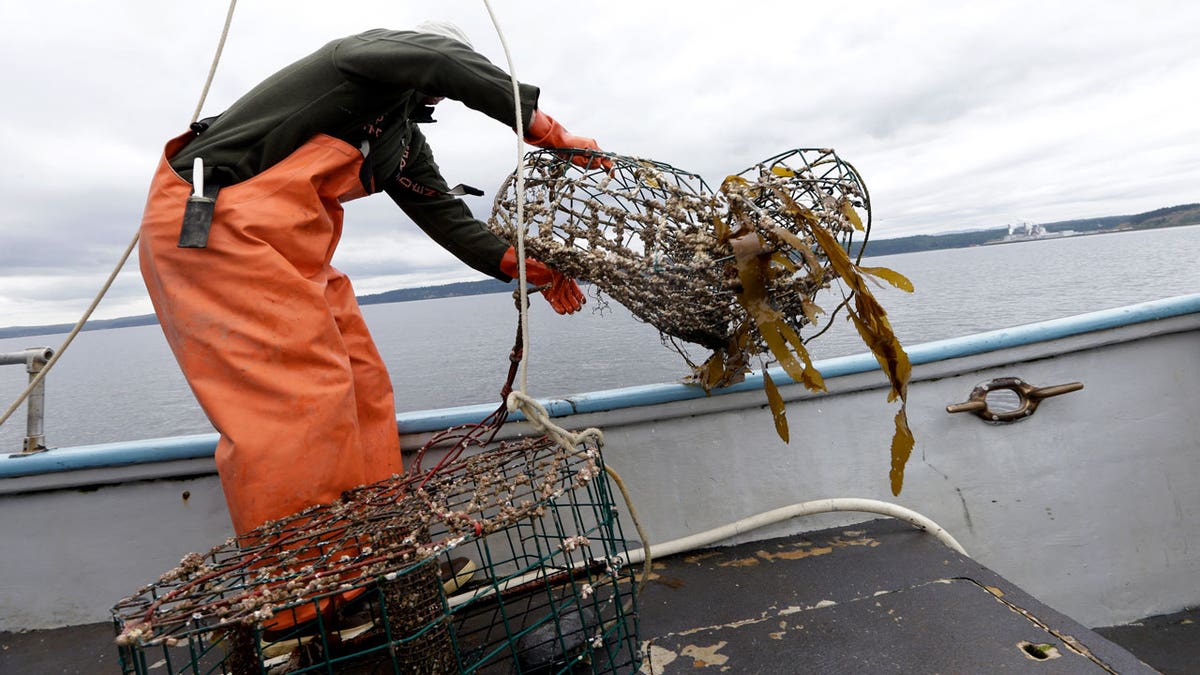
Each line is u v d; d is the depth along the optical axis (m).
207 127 1.60
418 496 1.30
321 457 1.43
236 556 1.19
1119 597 2.26
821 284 1.52
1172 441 2.29
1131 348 2.27
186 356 1.44
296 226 1.51
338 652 1.39
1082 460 2.24
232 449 1.38
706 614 1.66
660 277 1.47
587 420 2.05
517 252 1.52
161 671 1.70
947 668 1.34
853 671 1.36
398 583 1.18
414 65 1.58
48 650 1.89
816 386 1.47
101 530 2.02
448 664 1.24
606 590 1.84
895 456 1.61
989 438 2.21
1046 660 1.33
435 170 2.02
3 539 2.02
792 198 1.43
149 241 1.47
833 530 2.11
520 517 1.15
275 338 1.43
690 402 2.08
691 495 2.11
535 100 1.63
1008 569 2.21
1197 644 2.11
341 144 1.61
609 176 1.58
